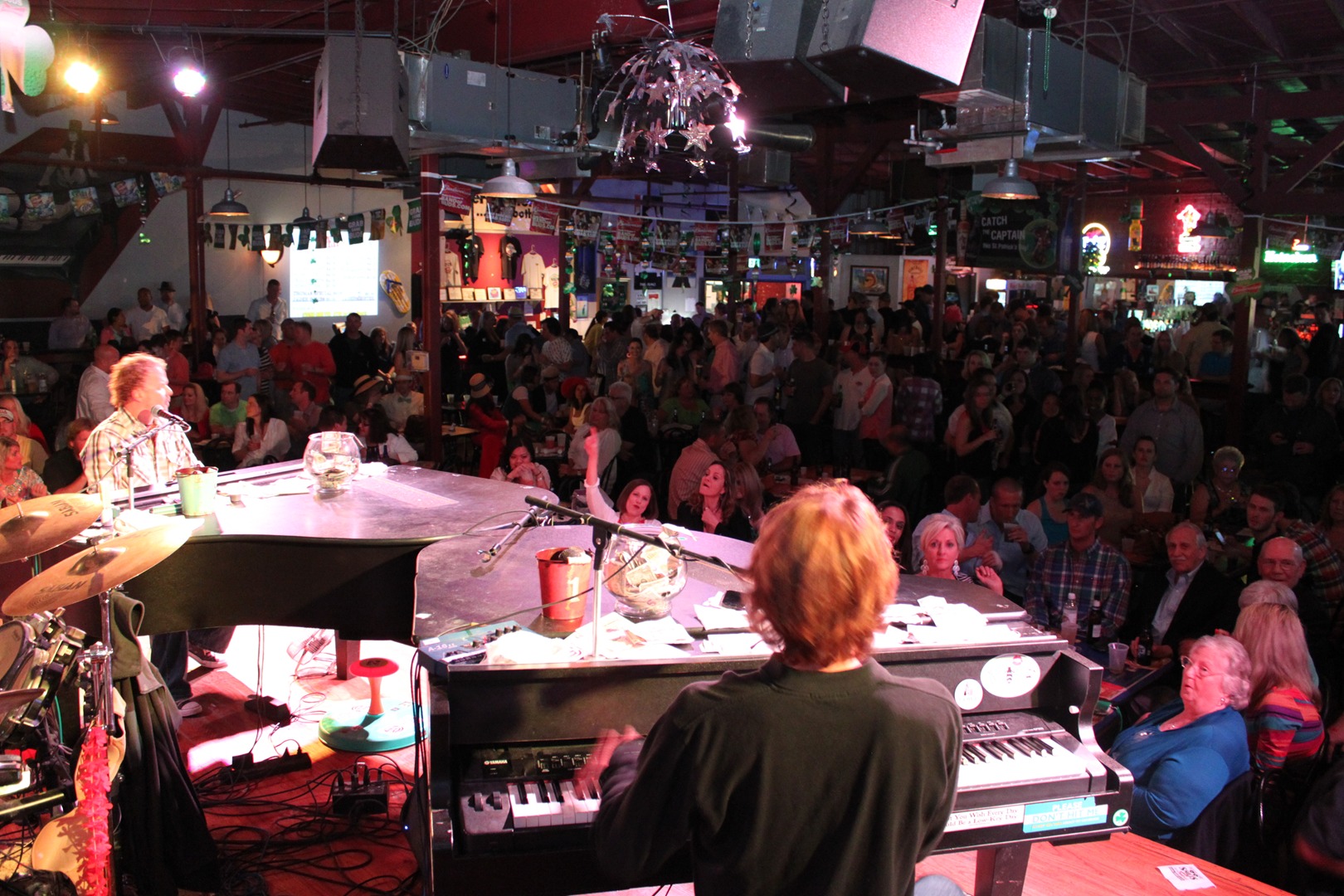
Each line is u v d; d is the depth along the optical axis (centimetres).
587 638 255
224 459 873
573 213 936
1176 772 336
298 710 475
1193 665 345
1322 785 310
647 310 1889
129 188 1234
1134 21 832
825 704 159
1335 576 505
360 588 354
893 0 398
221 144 1576
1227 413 1027
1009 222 1132
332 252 1723
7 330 1373
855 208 1595
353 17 820
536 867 221
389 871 349
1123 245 1861
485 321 1525
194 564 343
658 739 165
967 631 266
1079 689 262
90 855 287
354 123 579
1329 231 1212
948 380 1149
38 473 723
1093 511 486
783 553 162
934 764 164
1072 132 614
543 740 240
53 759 287
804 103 482
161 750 314
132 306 1506
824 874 162
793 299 1500
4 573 340
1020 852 286
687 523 611
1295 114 967
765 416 843
